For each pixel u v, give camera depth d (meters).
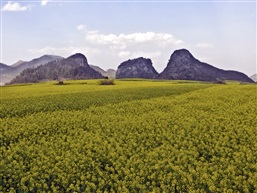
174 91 43.94
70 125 20.16
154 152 13.59
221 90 40.91
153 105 27.69
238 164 12.24
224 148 14.36
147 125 18.88
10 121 22.19
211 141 15.72
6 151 15.13
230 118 20.56
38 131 19.23
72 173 11.81
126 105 28.56
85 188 11.02
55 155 13.98
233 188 10.49
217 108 24.95
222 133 16.72
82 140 16.03
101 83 75.12
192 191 9.92
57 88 58.12
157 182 11.01
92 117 22.34
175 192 10.70
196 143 15.38
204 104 27.19
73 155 13.60
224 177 11.12
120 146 15.43
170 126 18.86
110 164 13.18
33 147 15.48
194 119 20.22
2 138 17.98
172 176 11.31
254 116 20.80
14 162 13.03
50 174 11.90
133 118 21.42
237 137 16.09
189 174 11.26
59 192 10.84
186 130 17.61
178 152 13.67
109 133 17.69
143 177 11.18
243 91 37.59
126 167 12.05
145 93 41.00
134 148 15.10
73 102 31.55
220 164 12.52
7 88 65.88
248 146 14.62
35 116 23.92
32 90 53.78
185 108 25.69
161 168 12.05
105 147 14.86
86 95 38.16
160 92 42.41
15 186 11.46
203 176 10.93
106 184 11.10
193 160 12.78
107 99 33.94
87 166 12.66
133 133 17.19
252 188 10.57
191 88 49.66
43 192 10.60
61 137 18.05
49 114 24.55
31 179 11.27
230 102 28.16
